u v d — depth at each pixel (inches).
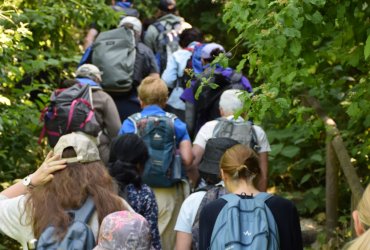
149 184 282.0
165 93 292.4
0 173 327.3
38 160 353.1
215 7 561.3
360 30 230.2
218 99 343.6
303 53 225.9
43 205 178.4
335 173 340.8
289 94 244.8
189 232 219.5
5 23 315.3
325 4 222.5
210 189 219.1
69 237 171.9
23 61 339.6
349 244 126.6
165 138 281.9
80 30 492.7
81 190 180.7
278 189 414.0
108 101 318.0
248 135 283.0
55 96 307.4
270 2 211.8
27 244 180.4
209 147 234.5
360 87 243.9
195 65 378.3
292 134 389.4
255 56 220.5
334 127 289.3
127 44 391.9
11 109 315.6
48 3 371.2
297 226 193.2
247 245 181.3
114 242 163.2
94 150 188.5
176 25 454.0
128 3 484.1
